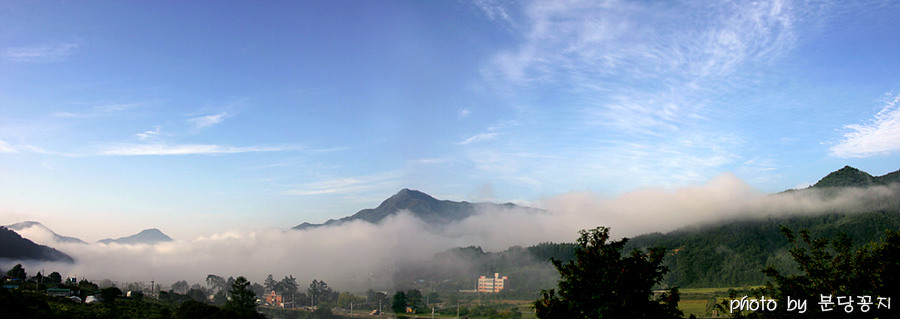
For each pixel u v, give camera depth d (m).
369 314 154.88
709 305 124.00
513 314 145.75
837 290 31.88
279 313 152.88
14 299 60.09
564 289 29.64
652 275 28.86
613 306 26.69
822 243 34.16
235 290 103.19
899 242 31.33
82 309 71.62
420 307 164.50
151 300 110.88
